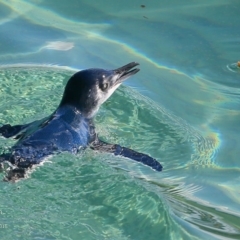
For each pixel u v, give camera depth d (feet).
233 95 75.61
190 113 72.13
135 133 67.97
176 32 86.63
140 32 86.28
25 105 69.62
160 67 79.82
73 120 64.54
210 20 89.40
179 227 55.72
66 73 76.02
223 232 55.72
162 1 93.61
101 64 78.89
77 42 83.30
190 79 78.02
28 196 56.18
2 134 62.95
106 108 71.00
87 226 54.29
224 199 60.23
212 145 67.36
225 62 81.30
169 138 67.77
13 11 89.30
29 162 58.54
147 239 53.98
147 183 61.00
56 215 54.90
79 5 91.30
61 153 60.70
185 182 62.23
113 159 62.49
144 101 72.79
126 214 56.08
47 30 85.51
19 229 52.85
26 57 79.46
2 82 73.05
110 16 89.45
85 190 57.98
